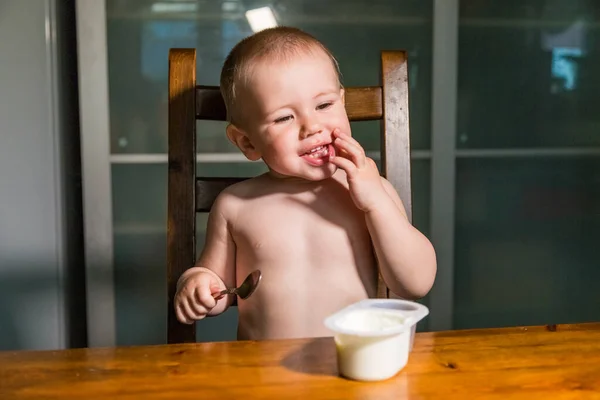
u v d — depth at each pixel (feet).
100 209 5.29
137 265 5.54
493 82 5.82
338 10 5.58
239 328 3.17
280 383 1.78
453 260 5.89
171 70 3.34
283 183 3.13
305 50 2.89
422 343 2.07
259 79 2.84
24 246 4.99
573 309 6.20
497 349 2.02
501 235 6.02
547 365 1.89
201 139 5.52
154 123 5.43
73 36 5.54
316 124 2.82
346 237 3.03
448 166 5.69
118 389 1.76
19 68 4.87
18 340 5.05
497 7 5.74
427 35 5.67
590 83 5.96
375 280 3.11
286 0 5.52
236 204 3.16
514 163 5.95
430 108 5.70
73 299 5.58
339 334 1.83
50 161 4.95
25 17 4.83
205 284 2.78
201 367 1.90
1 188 4.93
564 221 6.11
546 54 5.87
